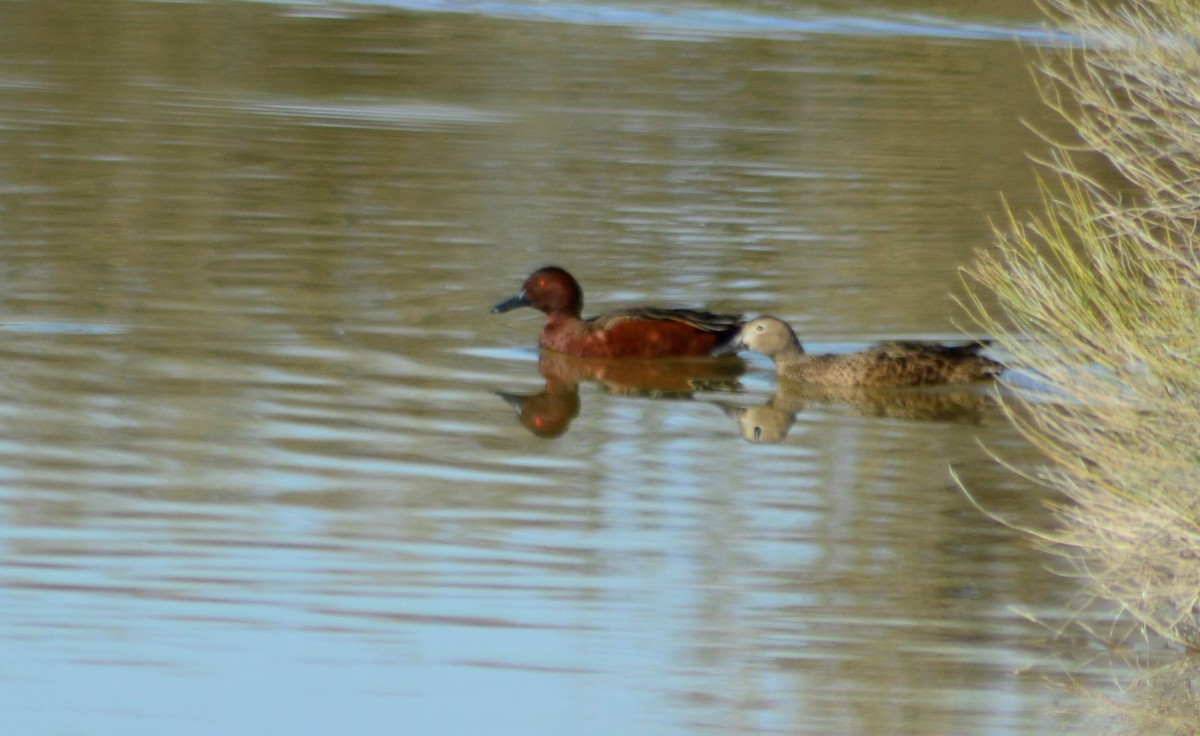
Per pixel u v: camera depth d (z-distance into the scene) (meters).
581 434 18.94
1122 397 13.88
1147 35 17.75
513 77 45.53
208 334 21.98
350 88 42.72
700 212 30.45
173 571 14.48
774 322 21.66
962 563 15.29
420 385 20.48
